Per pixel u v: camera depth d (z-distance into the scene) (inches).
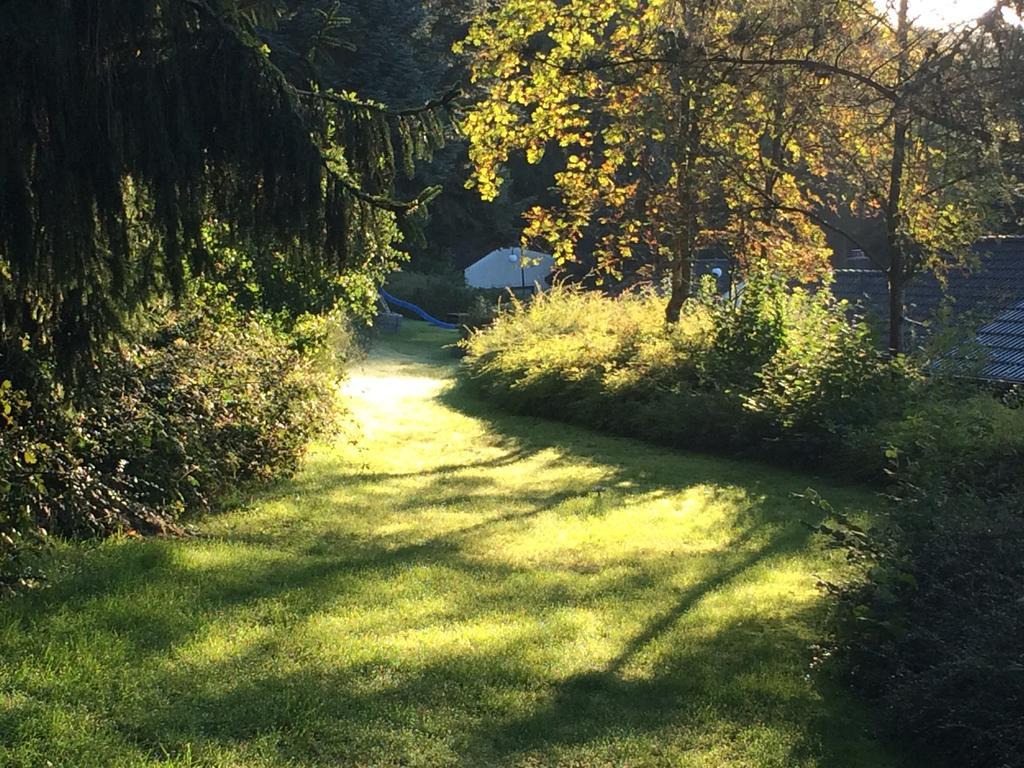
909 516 228.8
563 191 722.8
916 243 532.1
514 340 881.5
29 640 198.5
